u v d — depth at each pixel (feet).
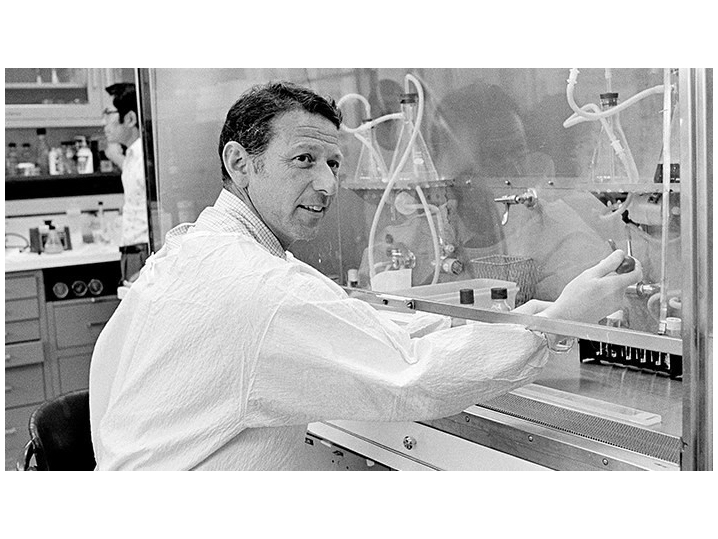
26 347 11.53
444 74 5.43
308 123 4.23
